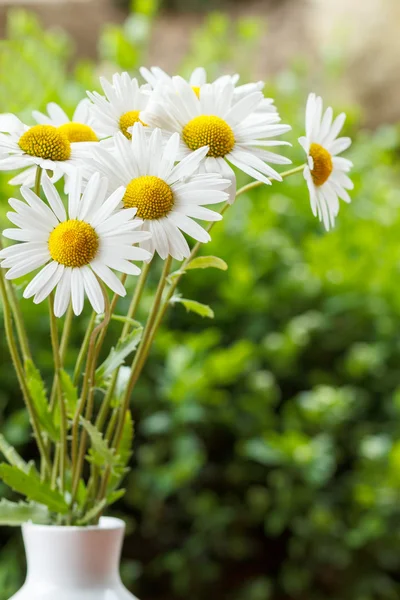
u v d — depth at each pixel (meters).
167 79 0.77
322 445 1.38
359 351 1.50
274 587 1.57
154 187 0.71
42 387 0.77
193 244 1.50
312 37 2.89
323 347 1.58
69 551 0.76
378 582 1.49
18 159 0.71
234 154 0.73
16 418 1.33
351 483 1.50
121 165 0.72
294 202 1.68
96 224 0.70
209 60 1.87
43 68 1.67
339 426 1.49
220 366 1.34
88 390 0.76
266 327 1.54
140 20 1.76
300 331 1.44
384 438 1.47
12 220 0.70
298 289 1.54
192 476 1.37
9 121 0.73
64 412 0.76
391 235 1.70
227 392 1.48
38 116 0.79
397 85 2.78
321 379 1.56
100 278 0.70
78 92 1.63
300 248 1.68
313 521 1.42
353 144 1.95
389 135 1.95
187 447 1.35
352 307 1.55
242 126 0.74
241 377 1.49
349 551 1.47
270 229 1.61
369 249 1.61
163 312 0.76
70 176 0.71
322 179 0.75
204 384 1.33
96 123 0.74
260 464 1.49
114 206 0.70
